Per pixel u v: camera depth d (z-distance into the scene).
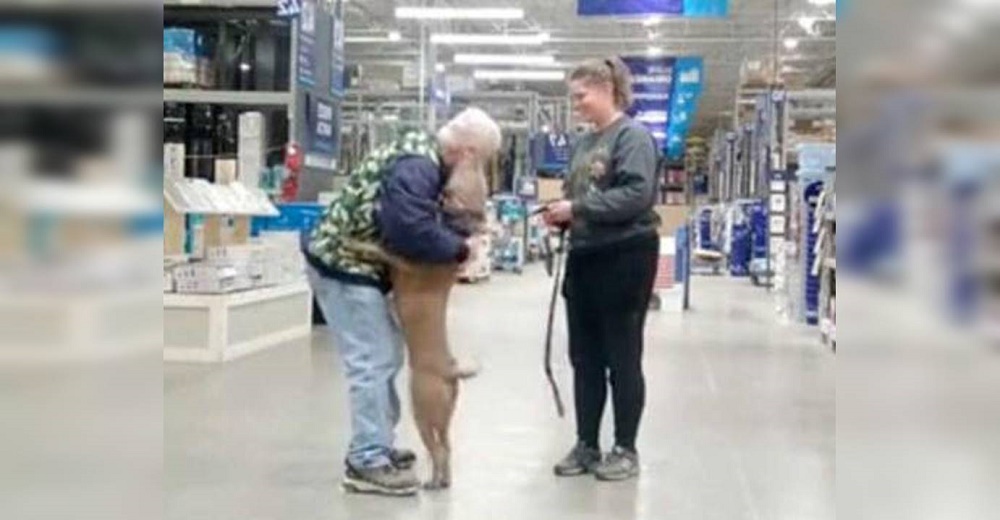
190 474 3.98
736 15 18.77
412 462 3.96
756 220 18.12
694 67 18.41
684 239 12.33
